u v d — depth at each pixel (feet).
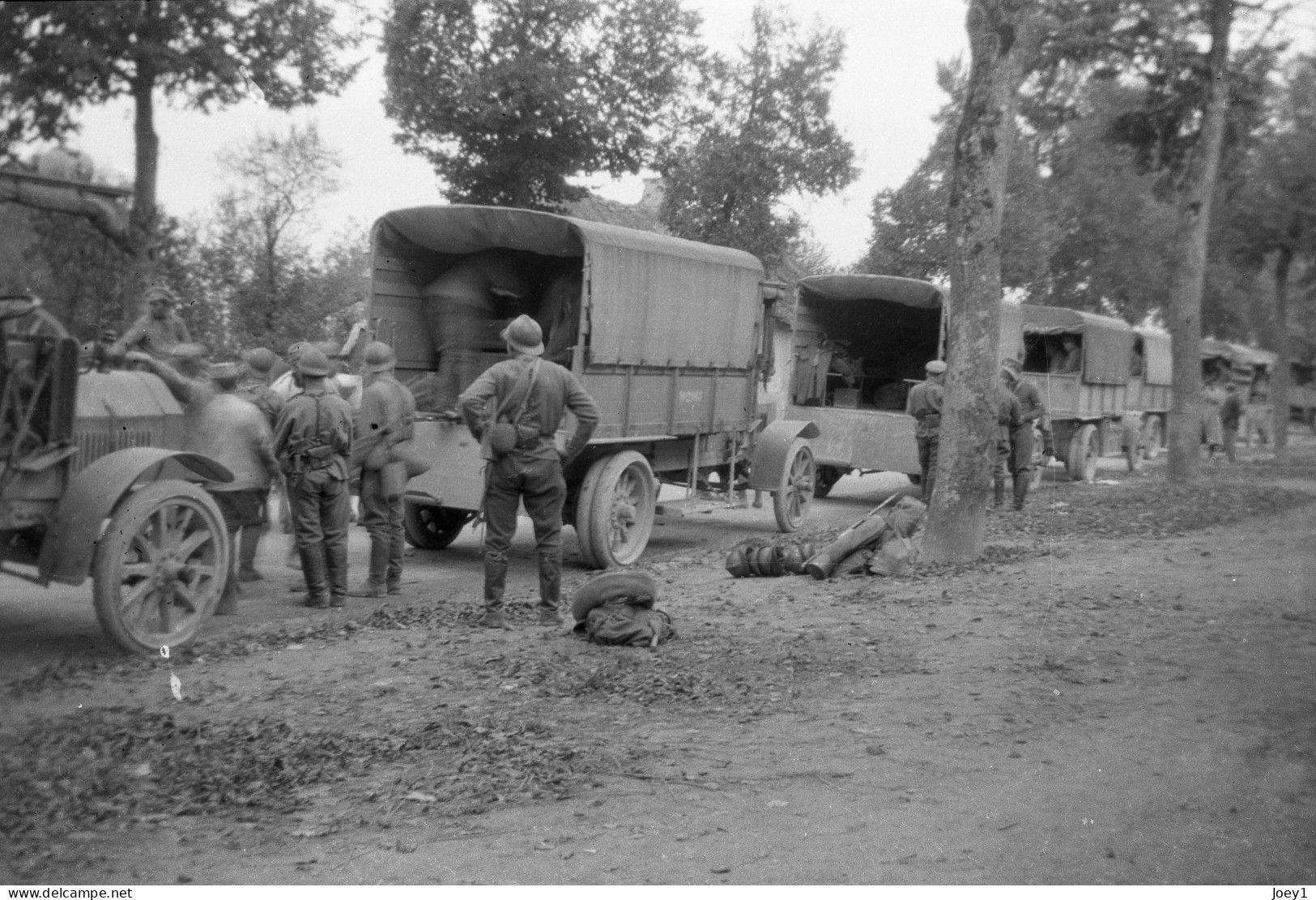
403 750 16.51
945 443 35.70
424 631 25.16
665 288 37.37
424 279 37.91
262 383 30.50
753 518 51.29
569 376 26.45
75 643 23.29
